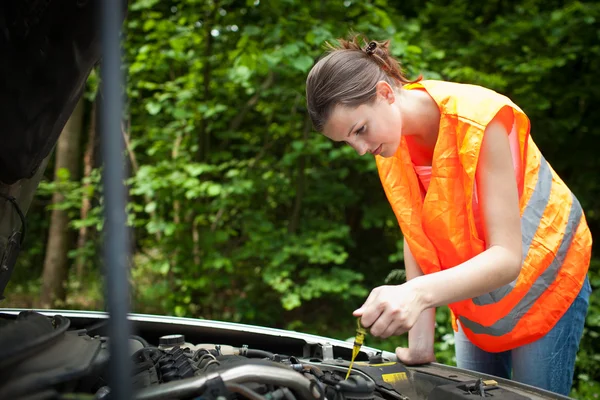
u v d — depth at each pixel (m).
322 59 1.24
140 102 4.71
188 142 4.42
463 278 1.11
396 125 1.25
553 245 1.43
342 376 1.28
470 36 4.61
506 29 4.26
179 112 3.98
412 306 1.06
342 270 4.04
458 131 1.22
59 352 0.95
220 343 1.70
